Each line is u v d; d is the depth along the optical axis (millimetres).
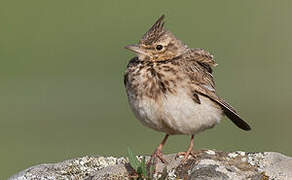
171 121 9148
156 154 9453
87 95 22188
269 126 20109
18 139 18547
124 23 28250
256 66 25469
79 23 28531
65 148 17812
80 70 24297
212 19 29219
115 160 9977
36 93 22281
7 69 24422
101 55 25062
